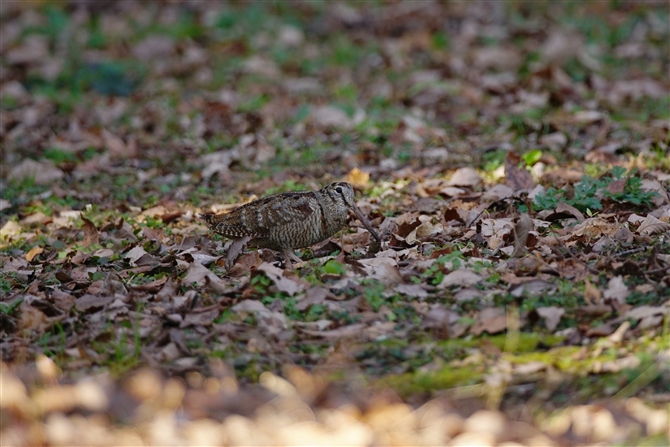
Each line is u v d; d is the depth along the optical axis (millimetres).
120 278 10180
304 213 10383
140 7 24984
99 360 8523
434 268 9625
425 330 8727
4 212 14266
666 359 7879
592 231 10500
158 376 8109
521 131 15711
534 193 12195
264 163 15656
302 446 7188
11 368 8336
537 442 7121
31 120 18625
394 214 12430
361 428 7328
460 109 17531
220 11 24281
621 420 7293
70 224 13242
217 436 7340
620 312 8617
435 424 7426
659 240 10164
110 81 20812
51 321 9180
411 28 22672
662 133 14922
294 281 9555
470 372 8039
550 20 22328
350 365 8250
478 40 21547
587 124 15867
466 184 13133
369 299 9117
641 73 19172
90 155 16656
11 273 10938
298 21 23453
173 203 13727
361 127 16797
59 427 7453
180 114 18656
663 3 22812
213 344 8695
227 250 11242
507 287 9227
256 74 21031
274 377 8008
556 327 8570
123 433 7484
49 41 23266
